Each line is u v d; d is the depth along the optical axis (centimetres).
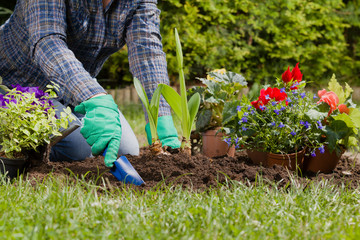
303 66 832
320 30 881
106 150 212
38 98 262
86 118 211
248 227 168
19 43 284
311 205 199
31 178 250
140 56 271
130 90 780
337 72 894
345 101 295
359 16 905
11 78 304
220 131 291
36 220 169
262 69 816
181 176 245
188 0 737
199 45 739
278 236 161
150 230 163
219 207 191
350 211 196
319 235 164
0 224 164
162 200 204
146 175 248
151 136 269
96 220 174
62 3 249
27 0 250
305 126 264
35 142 253
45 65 234
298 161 271
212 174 248
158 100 256
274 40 799
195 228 167
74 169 268
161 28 725
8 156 252
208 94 312
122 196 210
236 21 807
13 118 246
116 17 275
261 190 218
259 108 275
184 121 268
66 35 256
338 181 257
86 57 287
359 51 950
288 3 789
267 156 273
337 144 275
